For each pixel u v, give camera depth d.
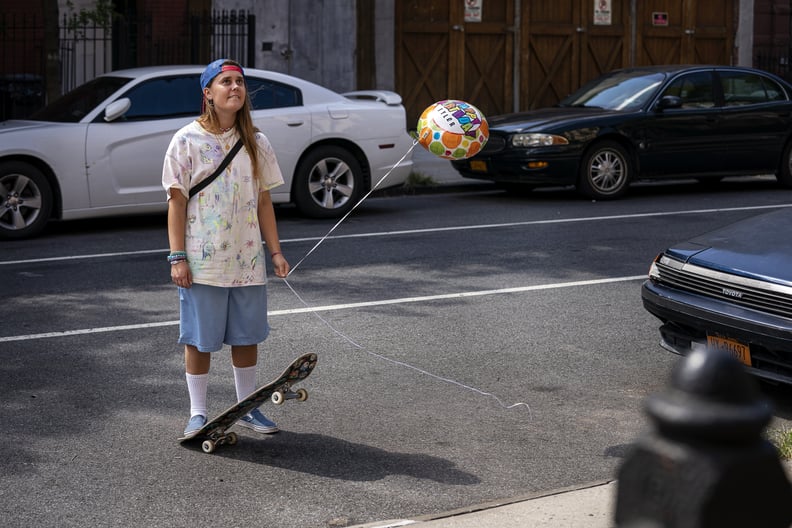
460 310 7.04
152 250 9.24
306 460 4.37
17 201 9.73
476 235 9.94
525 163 11.99
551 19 19.08
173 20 16.59
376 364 5.81
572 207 11.86
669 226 10.49
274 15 16.89
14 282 7.88
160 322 6.70
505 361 5.88
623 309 7.11
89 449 4.48
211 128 4.41
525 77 18.92
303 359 4.04
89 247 9.40
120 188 10.05
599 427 4.80
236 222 4.42
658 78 12.85
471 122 5.07
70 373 5.60
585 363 5.85
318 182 10.98
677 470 0.99
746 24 20.67
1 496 3.96
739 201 12.49
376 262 8.63
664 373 5.66
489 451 4.48
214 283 4.40
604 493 3.86
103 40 15.08
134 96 10.18
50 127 9.80
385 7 17.59
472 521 3.60
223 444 4.54
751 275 4.96
